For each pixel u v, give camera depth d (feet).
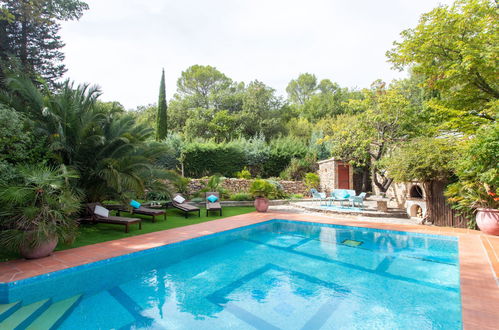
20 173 17.17
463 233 24.34
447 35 30.48
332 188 57.57
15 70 36.73
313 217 34.42
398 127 41.60
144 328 10.44
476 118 31.71
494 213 22.74
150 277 15.81
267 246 22.72
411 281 15.21
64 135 25.40
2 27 42.27
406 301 12.79
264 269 17.31
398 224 29.37
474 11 28.94
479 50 28.32
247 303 12.69
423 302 12.69
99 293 13.58
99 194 28.91
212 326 10.60
